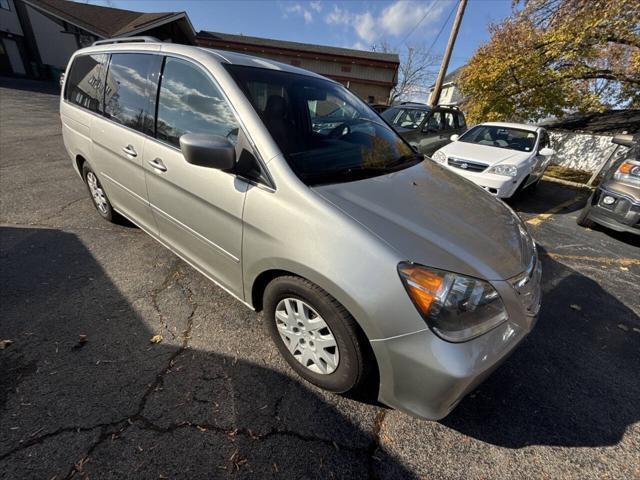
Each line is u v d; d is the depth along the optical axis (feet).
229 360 6.42
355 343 4.98
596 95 32.78
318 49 84.28
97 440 4.79
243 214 5.68
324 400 5.79
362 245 4.58
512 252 5.36
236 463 4.72
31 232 10.38
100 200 11.02
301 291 5.28
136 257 9.50
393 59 81.46
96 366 5.98
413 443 5.29
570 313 9.18
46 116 31.63
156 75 7.44
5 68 68.03
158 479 4.43
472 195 6.87
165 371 6.04
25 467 4.38
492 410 6.02
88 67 9.91
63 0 68.13
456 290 4.48
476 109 37.58
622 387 6.80
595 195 15.14
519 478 4.96
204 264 7.23
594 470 5.17
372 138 7.96
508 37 33.42
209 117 6.37
